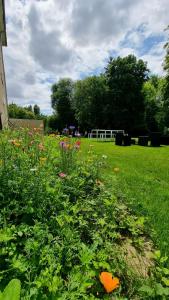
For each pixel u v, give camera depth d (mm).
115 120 37781
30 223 2268
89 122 40031
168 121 29406
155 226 2871
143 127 37719
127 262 2133
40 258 1734
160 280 1915
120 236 2518
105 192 3418
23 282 1551
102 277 1023
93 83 39406
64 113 47781
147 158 9719
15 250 1830
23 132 5691
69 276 1663
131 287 1803
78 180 3391
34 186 2553
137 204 3455
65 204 2525
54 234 2160
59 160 3936
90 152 5738
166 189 4695
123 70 38281
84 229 2430
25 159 3309
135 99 37625
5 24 12844
